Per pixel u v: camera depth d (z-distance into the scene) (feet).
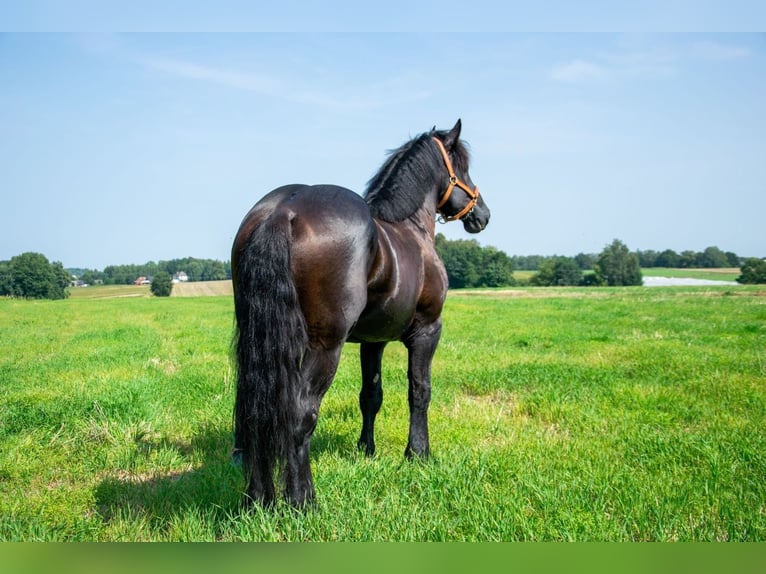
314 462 17.81
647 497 15.14
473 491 14.89
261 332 12.14
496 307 87.25
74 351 43.32
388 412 24.04
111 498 15.44
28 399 25.67
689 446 19.31
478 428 21.90
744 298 105.09
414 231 17.37
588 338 46.52
